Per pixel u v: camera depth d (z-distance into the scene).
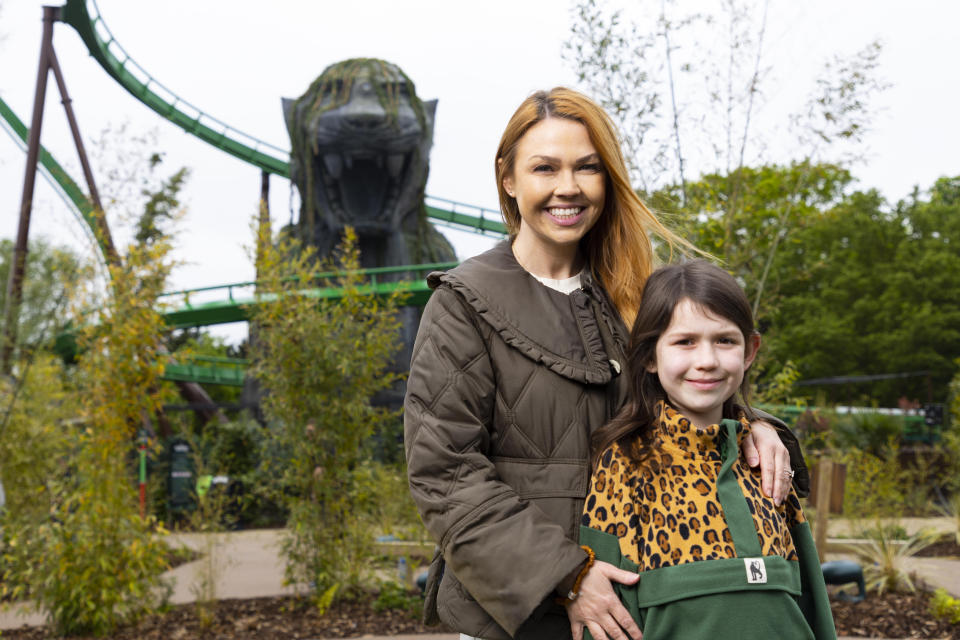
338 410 6.70
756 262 6.39
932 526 10.48
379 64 18.83
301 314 6.83
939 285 28.83
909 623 5.61
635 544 1.72
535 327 1.91
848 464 10.69
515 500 1.75
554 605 1.79
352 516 6.69
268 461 7.04
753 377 6.25
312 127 18.19
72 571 5.71
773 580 1.66
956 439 12.18
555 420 1.86
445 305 1.93
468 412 1.84
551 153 1.97
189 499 12.73
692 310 1.79
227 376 28.66
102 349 6.27
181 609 6.53
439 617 2.03
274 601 6.73
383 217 18.91
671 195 5.62
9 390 8.79
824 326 29.30
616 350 1.98
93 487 6.00
